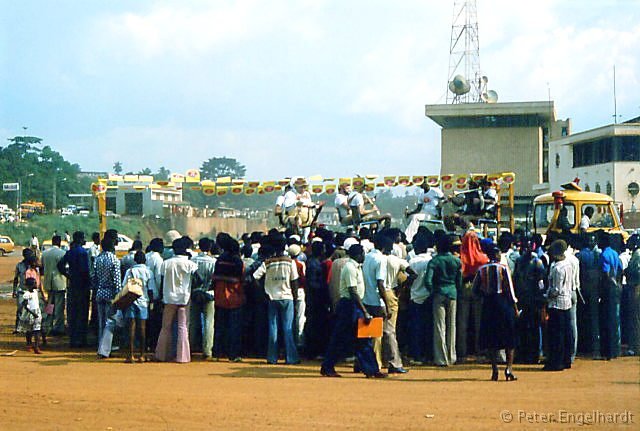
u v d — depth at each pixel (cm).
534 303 1343
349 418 912
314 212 1908
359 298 1203
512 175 1944
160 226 2136
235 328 1404
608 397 1041
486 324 1187
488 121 6519
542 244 1512
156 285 1426
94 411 956
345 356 1397
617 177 4756
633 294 1427
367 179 1936
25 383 1162
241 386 1136
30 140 10625
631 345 1434
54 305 1805
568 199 1969
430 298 1348
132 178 2047
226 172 10875
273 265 1376
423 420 901
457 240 1329
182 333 1387
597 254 1400
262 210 2291
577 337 1427
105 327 1448
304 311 1427
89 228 4928
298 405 988
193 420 905
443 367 1318
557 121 7362
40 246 5034
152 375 1243
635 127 4875
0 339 1745
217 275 1400
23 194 9788
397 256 1420
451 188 1939
